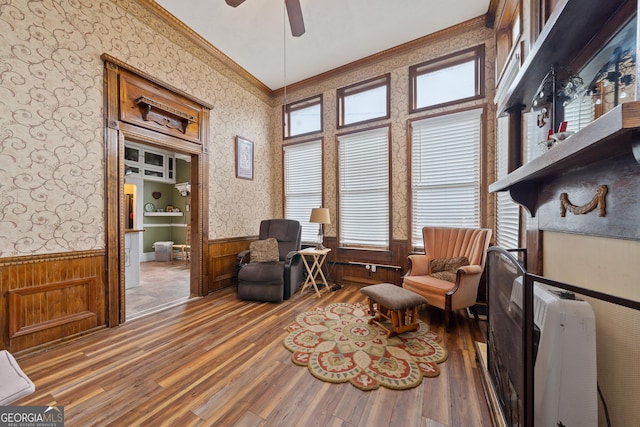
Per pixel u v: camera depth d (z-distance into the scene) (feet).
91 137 7.53
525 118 6.81
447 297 7.70
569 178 3.84
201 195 10.98
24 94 6.35
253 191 13.98
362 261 12.57
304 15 9.41
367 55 11.95
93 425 4.22
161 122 9.34
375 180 12.34
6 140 6.10
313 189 14.23
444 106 10.62
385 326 7.89
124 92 8.28
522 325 3.14
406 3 8.98
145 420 4.34
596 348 3.05
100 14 7.77
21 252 6.33
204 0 8.73
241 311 9.25
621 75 3.23
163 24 9.52
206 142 11.18
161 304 10.02
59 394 4.94
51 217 6.80
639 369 2.59
